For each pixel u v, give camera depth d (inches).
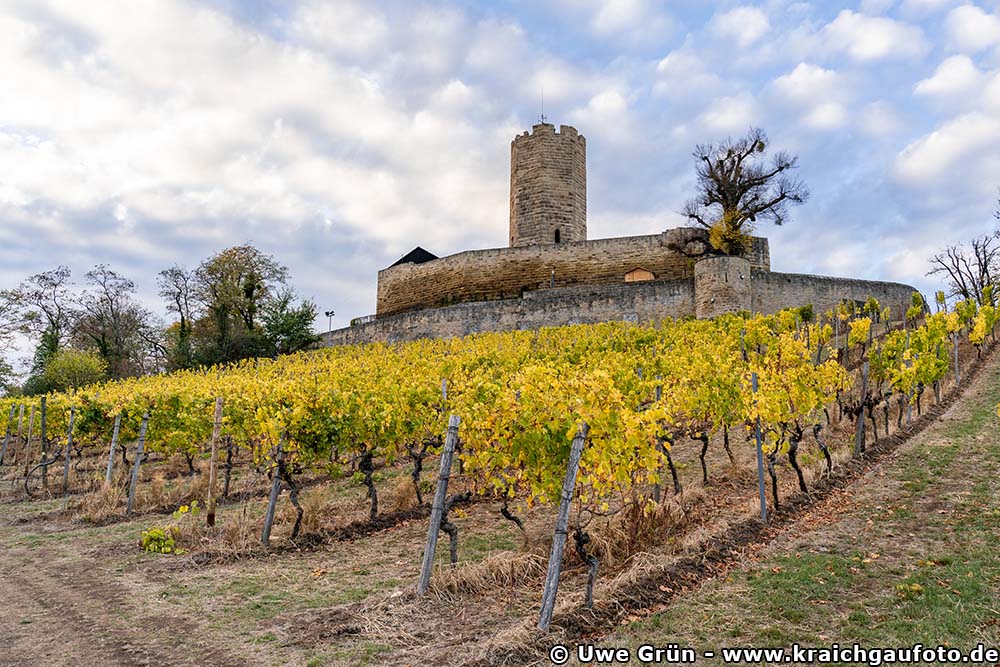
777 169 1450.5
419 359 777.6
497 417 273.1
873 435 468.1
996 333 965.8
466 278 1611.7
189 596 243.8
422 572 232.7
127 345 1743.4
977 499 306.3
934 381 548.4
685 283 1253.7
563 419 245.8
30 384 1531.7
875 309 1227.2
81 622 220.7
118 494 421.7
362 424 354.0
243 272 1692.9
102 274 1710.1
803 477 358.6
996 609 198.7
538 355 755.4
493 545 296.8
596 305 1307.8
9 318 1604.3
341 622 211.0
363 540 321.1
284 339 1558.8
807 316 986.1
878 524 289.1
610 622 204.8
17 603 243.8
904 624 194.7
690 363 488.7
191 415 467.5
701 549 262.4
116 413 475.5
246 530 327.0
